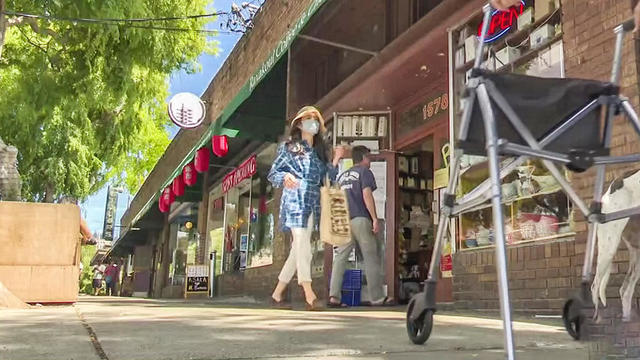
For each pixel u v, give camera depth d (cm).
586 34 439
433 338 290
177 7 1204
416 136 763
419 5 711
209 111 1402
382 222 785
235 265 1356
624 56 398
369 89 762
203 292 1492
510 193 512
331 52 877
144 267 2686
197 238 1733
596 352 236
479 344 271
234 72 1218
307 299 519
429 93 741
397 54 691
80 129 1484
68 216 540
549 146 218
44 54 1164
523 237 493
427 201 823
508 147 199
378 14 741
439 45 646
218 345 256
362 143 825
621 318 244
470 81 210
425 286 264
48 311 446
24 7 995
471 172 453
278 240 1034
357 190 662
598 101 226
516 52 546
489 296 518
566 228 453
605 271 320
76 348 243
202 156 1234
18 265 517
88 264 4966
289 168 524
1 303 474
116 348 245
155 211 2106
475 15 580
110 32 992
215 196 1608
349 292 702
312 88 875
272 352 240
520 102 213
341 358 230
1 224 515
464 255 561
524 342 282
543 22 515
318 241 847
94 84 1162
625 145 356
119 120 1545
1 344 253
